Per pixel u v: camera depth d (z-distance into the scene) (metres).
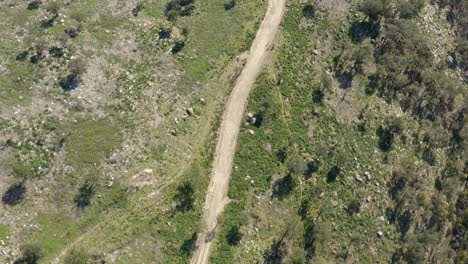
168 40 67.12
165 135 59.34
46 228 51.03
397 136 68.44
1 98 57.16
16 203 51.50
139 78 62.66
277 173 60.06
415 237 61.66
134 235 52.31
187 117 61.34
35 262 48.91
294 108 65.06
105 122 58.44
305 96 66.38
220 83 65.06
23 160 53.59
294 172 60.53
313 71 69.00
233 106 63.25
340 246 58.50
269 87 65.50
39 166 53.69
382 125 68.25
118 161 56.28
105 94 60.41
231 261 53.41
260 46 69.38
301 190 59.91
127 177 55.56
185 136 60.00
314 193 60.09
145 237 52.50
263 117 63.06
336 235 58.88
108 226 52.50
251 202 57.56
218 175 58.38
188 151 59.16
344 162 62.91
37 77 59.28
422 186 65.88
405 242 61.78
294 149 62.25
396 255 60.75
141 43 66.12
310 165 61.66
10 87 58.22
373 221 61.34
